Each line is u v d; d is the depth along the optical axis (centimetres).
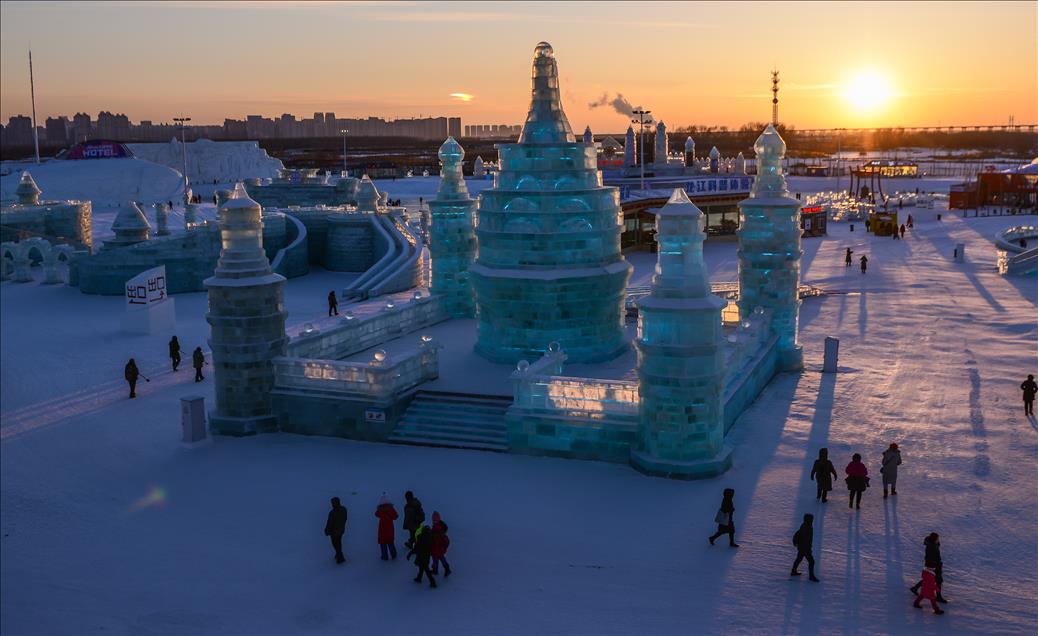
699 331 2264
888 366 3491
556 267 3011
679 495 2161
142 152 18025
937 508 2038
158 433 2792
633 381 2573
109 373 3616
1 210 7244
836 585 1683
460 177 4088
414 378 2809
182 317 4988
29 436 2783
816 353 3759
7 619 1669
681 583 1712
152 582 1798
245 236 2770
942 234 8550
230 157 18788
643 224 7862
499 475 2336
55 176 12812
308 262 7100
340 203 9481
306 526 2041
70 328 4656
